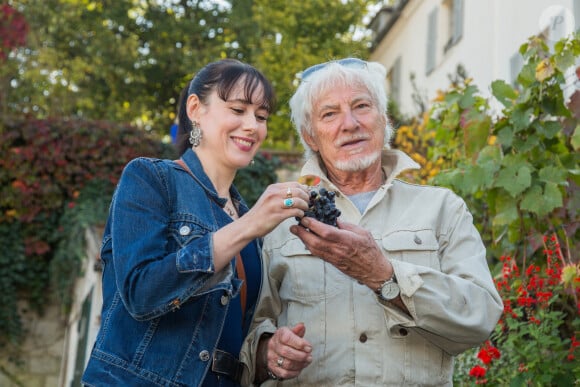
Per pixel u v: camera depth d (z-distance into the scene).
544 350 3.47
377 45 17.52
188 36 17.47
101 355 2.17
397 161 2.70
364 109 2.63
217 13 17.69
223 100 2.45
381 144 2.65
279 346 2.30
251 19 17.17
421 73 13.74
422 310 2.22
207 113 2.47
